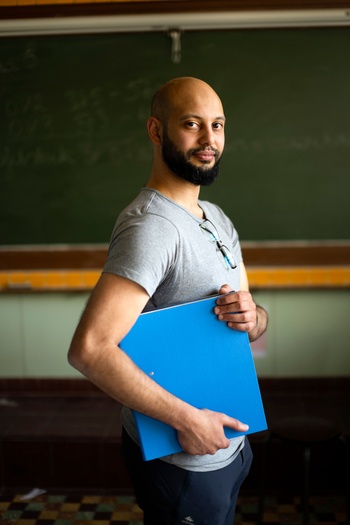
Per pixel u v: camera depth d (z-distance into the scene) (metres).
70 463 2.62
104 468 2.61
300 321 3.14
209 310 1.21
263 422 1.24
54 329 3.22
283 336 3.15
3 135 3.10
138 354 1.13
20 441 2.62
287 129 3.02
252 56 2.96
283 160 3.05
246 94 2.99
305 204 3.08
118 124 3.06
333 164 3.04
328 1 2.84
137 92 3.02
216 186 3.10
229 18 2.90
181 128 1.21
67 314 3.20
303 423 2.10
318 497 2.50
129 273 1.09
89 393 3.24
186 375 1.17
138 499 1.35
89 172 3.12
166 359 1.16
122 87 3.02
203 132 1.21
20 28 2.96
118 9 2.91
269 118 3.01
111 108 3.05
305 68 2.96
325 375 3.17
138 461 1.28
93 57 3.00
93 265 3.17
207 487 1.23
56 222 3.17
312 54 2.94
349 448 2.51
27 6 2.94
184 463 1.21
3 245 3.20
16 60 3.02
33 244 3.19
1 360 3.26
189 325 1.19
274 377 3.18
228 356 1.22
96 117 3.06
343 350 3.14
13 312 3.22
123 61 3.00
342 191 3.06
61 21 2.95
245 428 1.20
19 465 2.63
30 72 3.03
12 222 3.18
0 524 2.37
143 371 1.12
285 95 2.99
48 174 3.13
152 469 1.25
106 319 1.07
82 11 2.93
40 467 2.63
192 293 1.22
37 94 3.05
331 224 3.09
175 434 1.16
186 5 2.89
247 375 1.24
